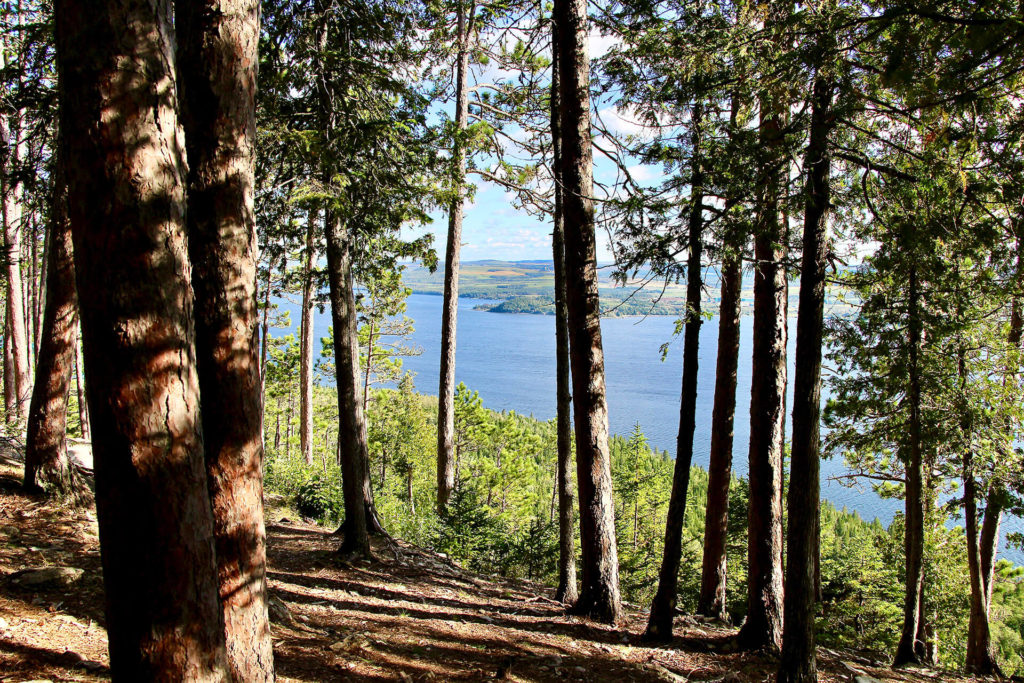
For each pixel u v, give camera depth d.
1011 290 5.54
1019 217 4.55
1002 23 3.22
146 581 2.48
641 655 6.97
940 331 10.41
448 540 13.66
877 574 21.02
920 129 5.23
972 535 12.50
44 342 7.82
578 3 7.41
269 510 13.63
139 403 2.46
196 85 3.55
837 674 7.89
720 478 10.33
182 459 2.57
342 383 10.08
